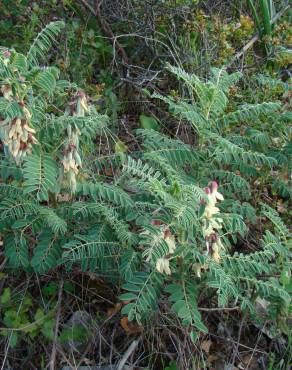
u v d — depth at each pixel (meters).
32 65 0.51
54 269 0.56
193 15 0.78
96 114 0.53
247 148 0.62
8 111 0.44
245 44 0.82
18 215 0.49
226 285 0.46
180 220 0.43
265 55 0.84
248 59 0.78
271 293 0.50
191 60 0.76
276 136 0.63
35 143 0.46
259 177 0.64
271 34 0.82
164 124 0.75
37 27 0.76
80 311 0.55
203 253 0.48
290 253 0.53
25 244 0.50
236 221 0.48
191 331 0.49
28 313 0.55
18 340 0.54
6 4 0.76
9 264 0.54
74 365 0.52
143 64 0.83
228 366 0.55
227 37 0.79
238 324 0.58
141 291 0.46
